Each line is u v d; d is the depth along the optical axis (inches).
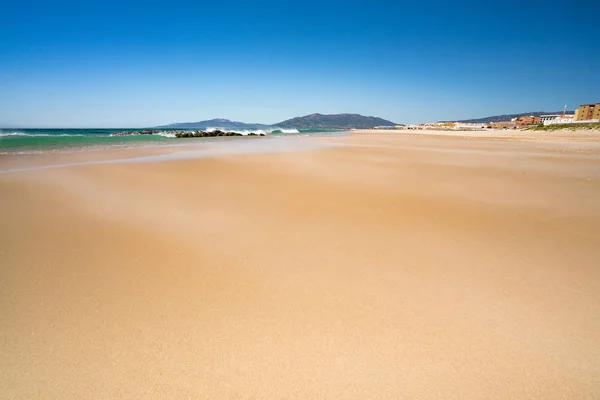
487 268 130.6
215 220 188.5
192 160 459.5
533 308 102.7
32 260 132.6
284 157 514.3
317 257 140.0
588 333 91.0
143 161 440.8
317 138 1360.7
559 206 225.0
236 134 1758.1
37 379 74.5
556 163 460.8
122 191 257.8
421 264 134.0
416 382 75.3
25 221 180.9
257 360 81.3
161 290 112.0
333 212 207.6
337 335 90.3
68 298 105.8
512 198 247.6
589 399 70.6
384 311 101.3
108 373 76.5
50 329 90.7
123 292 110.1
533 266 132.3
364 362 81.0
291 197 246.2
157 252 143.0
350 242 157.4
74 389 72.3
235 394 71.9
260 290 112.9
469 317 98.3
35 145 739.4
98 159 463.5
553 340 88.2
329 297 109.0
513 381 75.4
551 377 76.3
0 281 115.6
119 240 155.8
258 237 162.7
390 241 159.2
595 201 239.0
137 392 71.7
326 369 78.9
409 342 87.6
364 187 283.9
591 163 460.4
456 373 77.7
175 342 86.6
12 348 83.5
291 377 76.5
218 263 133.0
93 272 123.6
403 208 218.4
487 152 642.2
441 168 406.0
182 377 75.9
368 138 1348.4
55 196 237.9
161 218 190.7
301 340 88.3
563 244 156.2
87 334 88.9
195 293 110.3
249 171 365.7
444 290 113.6
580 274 125.3
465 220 193.3
